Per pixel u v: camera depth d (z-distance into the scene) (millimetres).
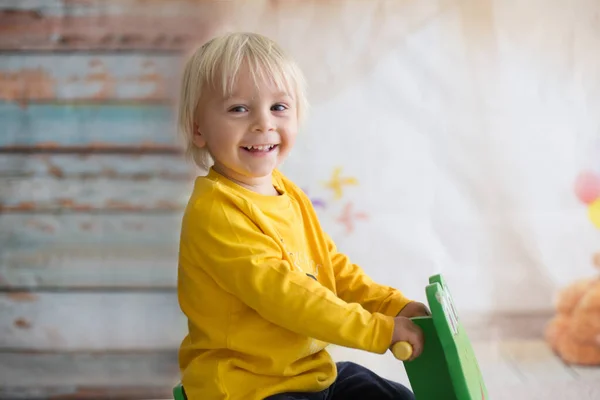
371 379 1123
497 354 1875
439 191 1924
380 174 1917
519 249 1925
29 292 1854
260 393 1002
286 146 1101
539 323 1911
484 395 1025
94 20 1832
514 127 1914
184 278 1075
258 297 981
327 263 1166
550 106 1910
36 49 1833
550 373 1795
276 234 1062
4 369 1857
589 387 1716
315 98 1894
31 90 1835
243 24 1860
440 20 1894
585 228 1918
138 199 1855
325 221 1914
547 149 1918
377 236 1922
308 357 1061
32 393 1855
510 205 1923
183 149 1847
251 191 1098
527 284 1920
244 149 1077
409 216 1925
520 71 1904
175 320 1867
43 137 1845
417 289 1926
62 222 1853
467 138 1918
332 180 1912
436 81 1903
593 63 1902
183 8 1842
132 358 1865
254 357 1026
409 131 1912
